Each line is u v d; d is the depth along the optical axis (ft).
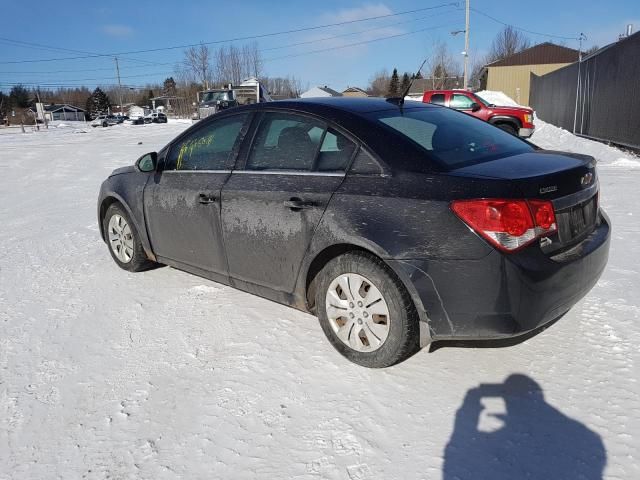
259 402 8.77
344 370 9.53
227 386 9.27
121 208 14.94
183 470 7.38
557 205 8.49
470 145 10.18
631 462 7.00
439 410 8.29
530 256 8.10
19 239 20.49
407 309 8.77
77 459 7.72
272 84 244.22
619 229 17.66
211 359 10.20
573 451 7.27
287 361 9.96
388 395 8.73
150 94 374.02
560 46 144.66
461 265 8.16
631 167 34.09
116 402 9.01
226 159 11.88
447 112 12.02
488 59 208.74
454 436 7.70
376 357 9.27
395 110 10.98
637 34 40.57
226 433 8.07
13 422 8.64
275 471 7.26
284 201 10.24
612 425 7.72
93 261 16.83
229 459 7.54
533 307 8.21
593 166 9.85
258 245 10.88
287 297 10.78
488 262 8.04
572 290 8.78
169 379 9.61
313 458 7.45
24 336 11.62
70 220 23.76
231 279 11.96
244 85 106.01
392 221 8.69
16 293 14.29
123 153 57.57
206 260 12.39
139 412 8.70
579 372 9.03
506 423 7.90
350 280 9.43
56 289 14.43
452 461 7.22
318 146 10.25
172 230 13.08
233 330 11.33
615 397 8.32
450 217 8.23
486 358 9.62
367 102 11.34
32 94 348.59
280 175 10.62
